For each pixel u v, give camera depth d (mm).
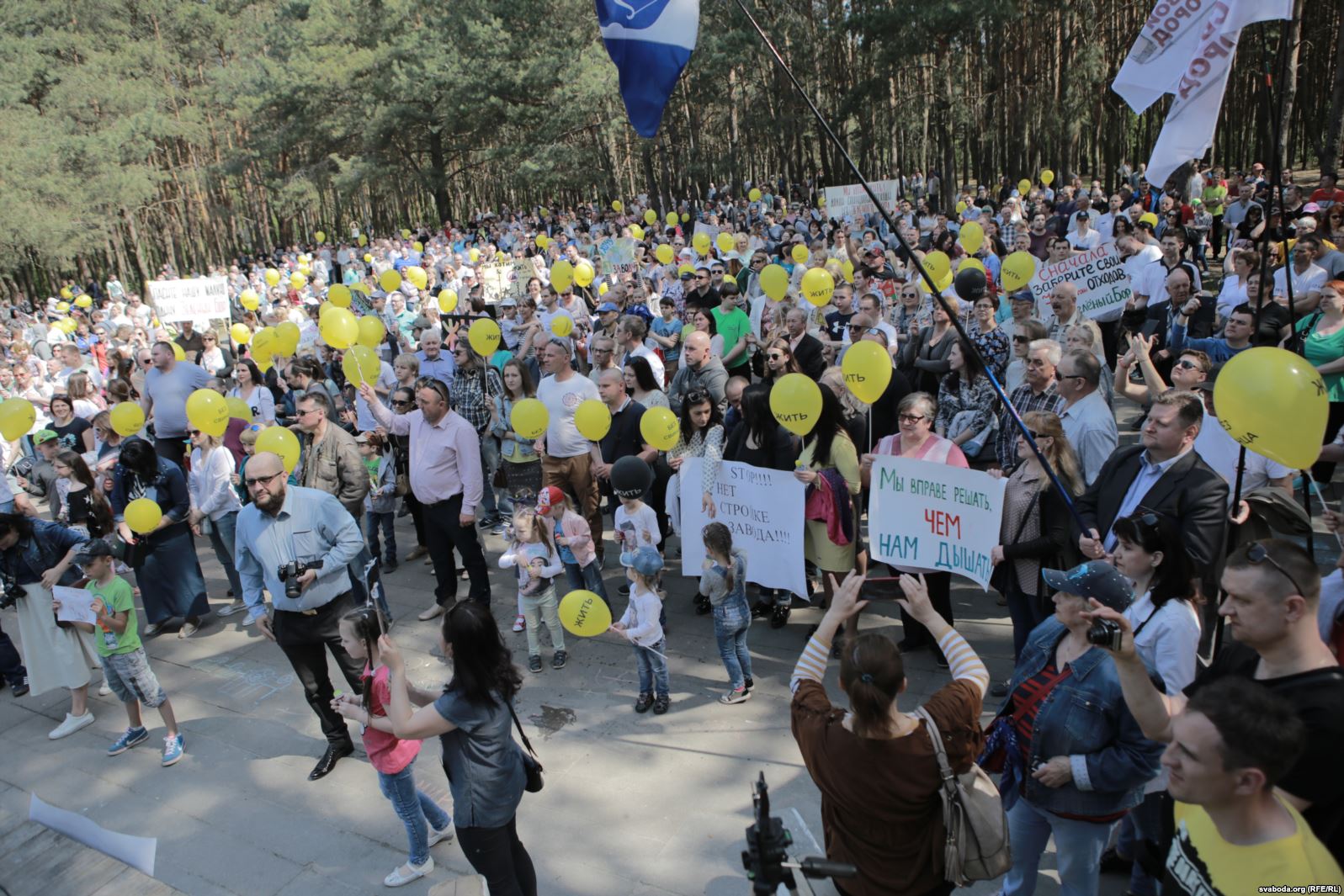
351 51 40938
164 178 39938
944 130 31312
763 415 6172
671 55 5352
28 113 32594
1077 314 7688
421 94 37406
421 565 8461
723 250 15500
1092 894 3238
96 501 7418
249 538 5262
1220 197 19531
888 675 2631
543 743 5434
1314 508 7078
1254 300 6855
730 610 5465
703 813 4688
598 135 42688
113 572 5527
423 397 6637
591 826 4660
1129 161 33969
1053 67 30375
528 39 35438
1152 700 2730
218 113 46500
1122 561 3438
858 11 27219
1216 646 3828
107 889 4156
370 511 8148
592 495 7559
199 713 6277
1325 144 18438
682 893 4156
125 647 5508
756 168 50906
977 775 2818
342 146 43625
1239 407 3389
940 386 6840
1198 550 3971
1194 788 2119
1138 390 6145
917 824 2754
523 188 50906
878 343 5559
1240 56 26672
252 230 55656
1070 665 3094
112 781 5566
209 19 44531
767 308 10008
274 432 6551
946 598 5664
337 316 7621
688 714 5590
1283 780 2479
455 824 3676
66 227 31219
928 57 33406
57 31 37531
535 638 6270
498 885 3742
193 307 15391
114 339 16125
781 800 4703
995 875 2754
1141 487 4312
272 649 7133
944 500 5199
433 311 13570
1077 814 3104
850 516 5883
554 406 7465
